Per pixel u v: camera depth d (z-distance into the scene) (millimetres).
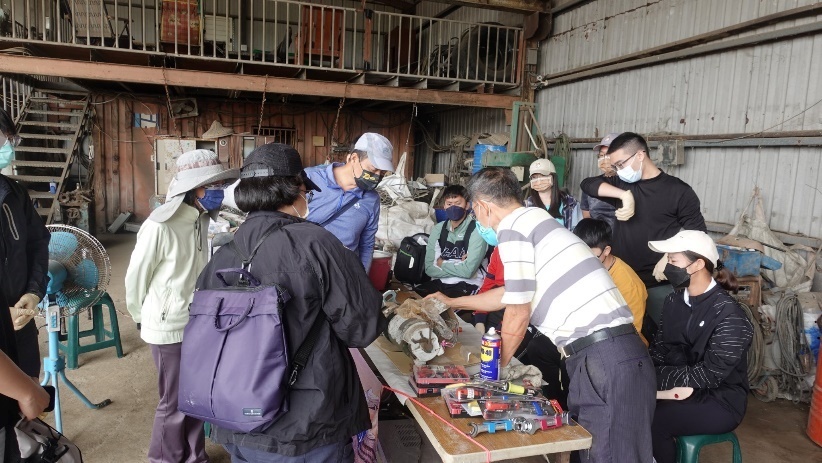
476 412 1694
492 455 1528
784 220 4496
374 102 10859
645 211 3080
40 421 1291
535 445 1579
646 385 1771
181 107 10516
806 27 4211
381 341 2373
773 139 4504
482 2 7180
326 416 1362
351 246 2645
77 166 10117
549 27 7520
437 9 10984
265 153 1482
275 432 1332
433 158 11734
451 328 2375
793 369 3584
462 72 8578
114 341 3998
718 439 2250
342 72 7703
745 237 4504
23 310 2078
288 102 11234
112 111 10188
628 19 6180
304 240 1400
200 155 2295
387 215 6066
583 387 1787
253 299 1313
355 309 1408
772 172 4586
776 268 4121
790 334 3596
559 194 3561
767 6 4586
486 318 3141
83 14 7828
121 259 7660
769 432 3189
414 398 1827
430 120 11938
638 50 6039
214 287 1457
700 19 5238
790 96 4426
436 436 1594
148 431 2998
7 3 9234
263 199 1460
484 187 1866
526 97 7922
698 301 2297
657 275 2840
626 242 3168
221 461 2723
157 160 9633
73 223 8961
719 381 2170
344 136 11688
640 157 2996
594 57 6777
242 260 1429
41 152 9164
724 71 5004
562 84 7434
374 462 2127
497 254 3031
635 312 2549
